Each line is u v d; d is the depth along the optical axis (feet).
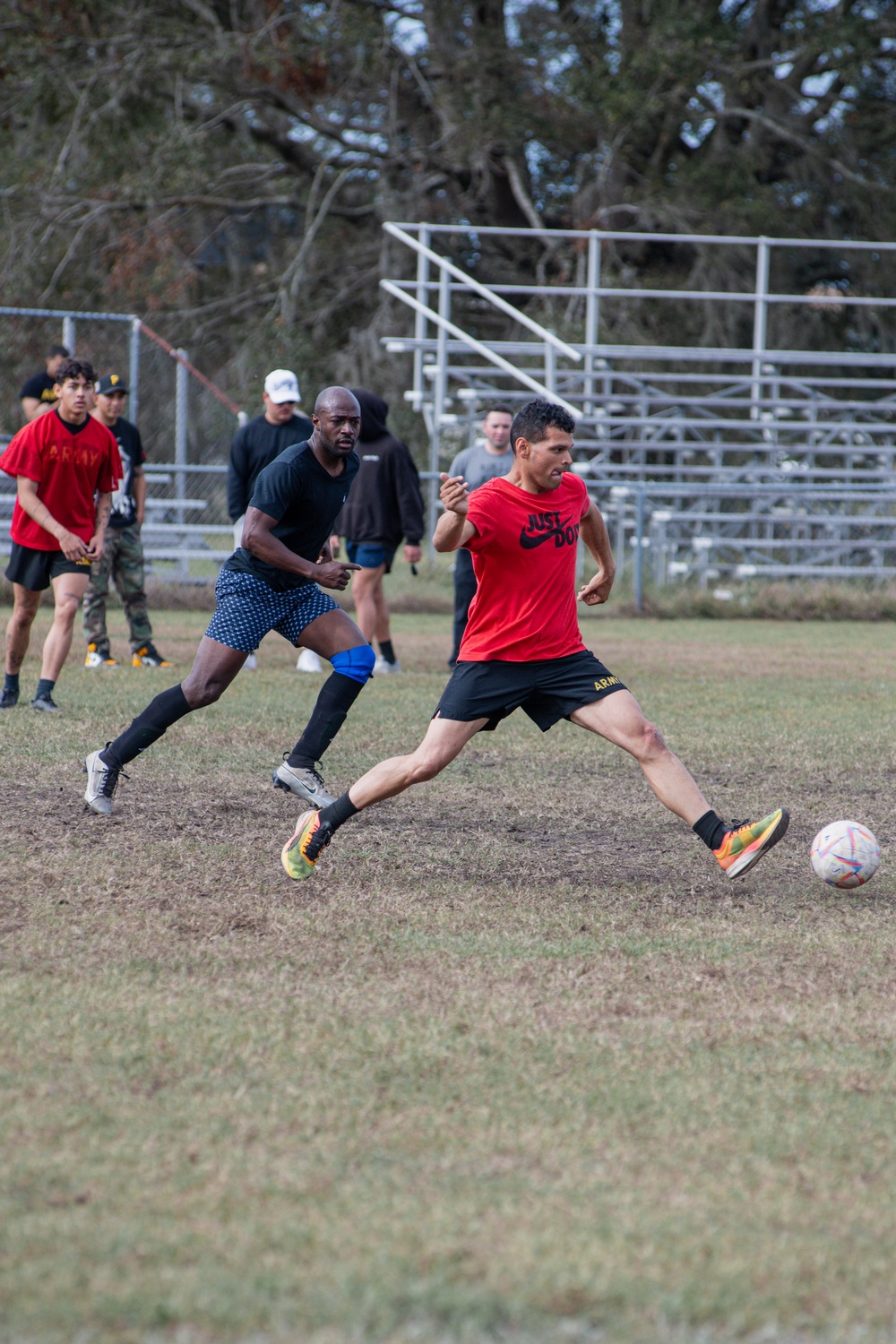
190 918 54.44
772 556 264.11
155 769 83.92
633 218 366.63
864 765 91.35
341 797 59.52
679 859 67.31
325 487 68.23
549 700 60.18
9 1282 28.37
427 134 375.45
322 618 70.90
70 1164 33.47
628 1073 39.96
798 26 354.13
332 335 378.32
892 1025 44.47
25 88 360.28
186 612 201.77
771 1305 28.30
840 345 383.24
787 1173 34.09
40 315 214.69
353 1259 29.53
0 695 102.58
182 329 372.38
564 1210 31.86
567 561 58.34
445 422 257.14
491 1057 40.83
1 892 56.95
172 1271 28.89
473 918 55.72
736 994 47.24
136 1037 41.70
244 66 341.21
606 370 279.28
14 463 95.20
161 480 230.68
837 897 61.26
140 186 340.39
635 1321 27.63
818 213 377.09
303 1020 43.55
